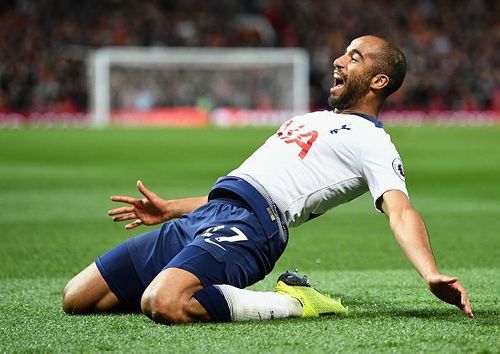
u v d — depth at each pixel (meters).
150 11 53.47
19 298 7.44
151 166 23.59
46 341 5.58
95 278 6.49
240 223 6.30
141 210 7.00
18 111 46.59
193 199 7.02
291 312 6.23
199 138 35.31
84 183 19.22
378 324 6.00
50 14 50.88
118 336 5.69
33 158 26.20
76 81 48.62
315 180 6.46
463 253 10.54
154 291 5.93
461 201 16.36
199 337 5.58
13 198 16.52
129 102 46.28
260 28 55.28
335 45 54.66
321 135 6.51
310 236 12.05
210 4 55.34
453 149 30.14
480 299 7.29
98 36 50.88
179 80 46.47
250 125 45.50
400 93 51.16
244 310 6.05
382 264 9.73
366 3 56.72
